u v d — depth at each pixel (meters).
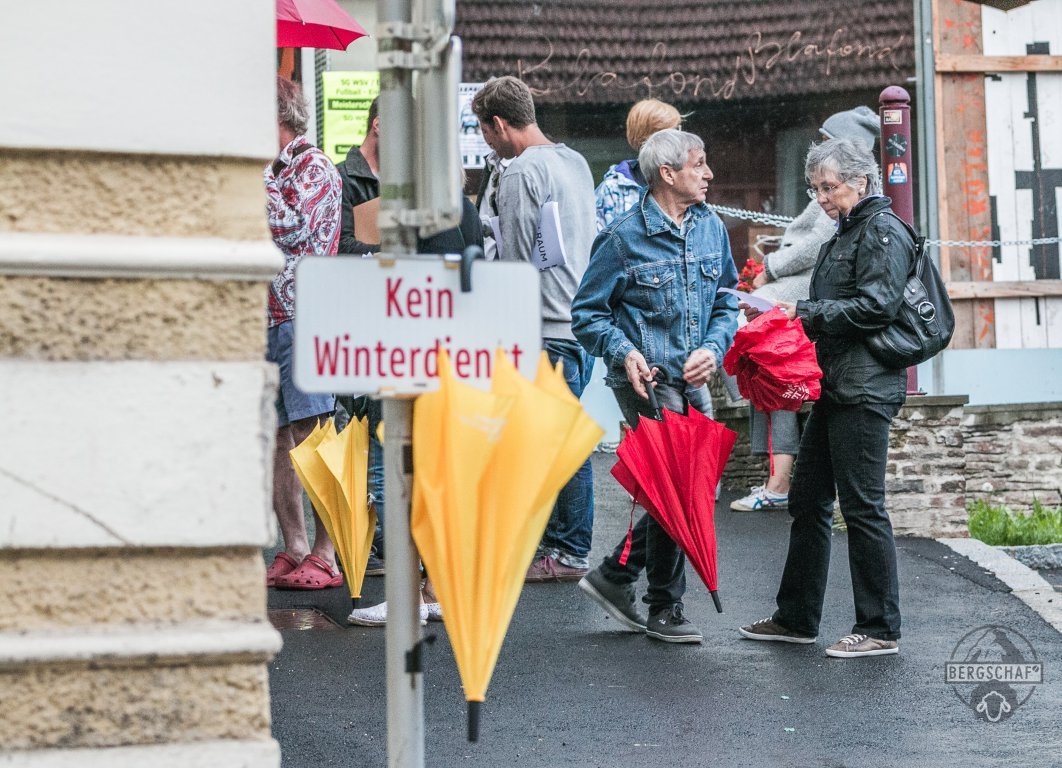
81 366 5.68
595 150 25.11
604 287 11.52
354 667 10.55
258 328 5.84
